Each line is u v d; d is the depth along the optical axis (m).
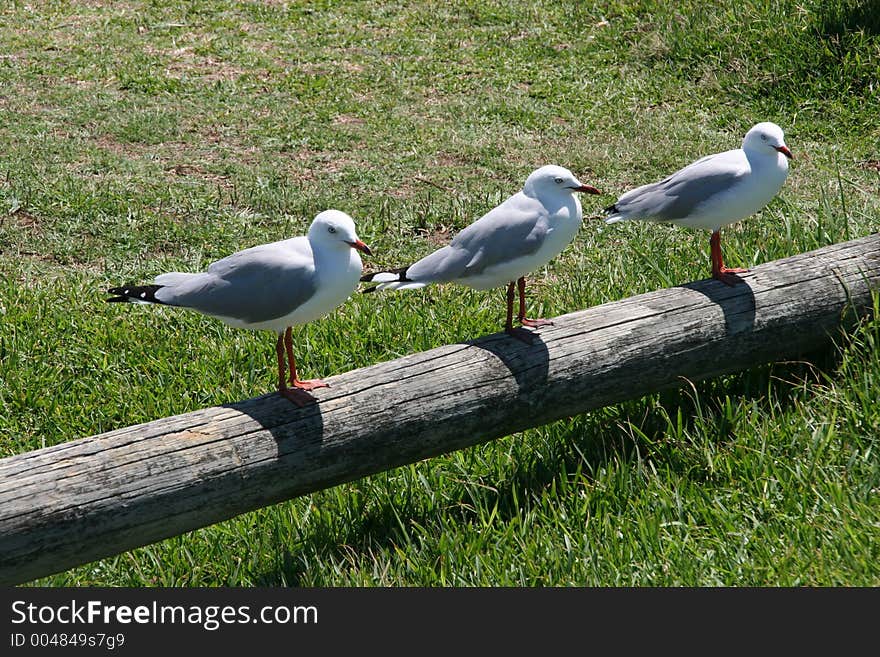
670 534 5.09
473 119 10.35
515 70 11.45
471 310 7.16
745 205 5.84
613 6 12.45
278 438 4.86
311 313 4.97
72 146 9.47
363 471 5.08
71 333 6.96
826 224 7.36
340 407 5.00
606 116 10.42
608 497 5.32
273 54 11.73
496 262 5.28
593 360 5.48
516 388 5.31
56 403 6.37
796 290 6.02
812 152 9.59
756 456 5.45
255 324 4.98
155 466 4.61
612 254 7.88
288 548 5.24
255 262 4.93
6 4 12.93
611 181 9.17
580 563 4.91
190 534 5.38
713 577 4.75
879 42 10.61
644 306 5.75
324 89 10.94
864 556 4.68
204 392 6.45
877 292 6.22
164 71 11.22
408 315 7.11
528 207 5.31
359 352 6.77
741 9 11.55
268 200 8.64
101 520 4.48
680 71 11.16
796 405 5.84
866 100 10.20
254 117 10.27
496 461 5.71
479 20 12.59
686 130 10.06
